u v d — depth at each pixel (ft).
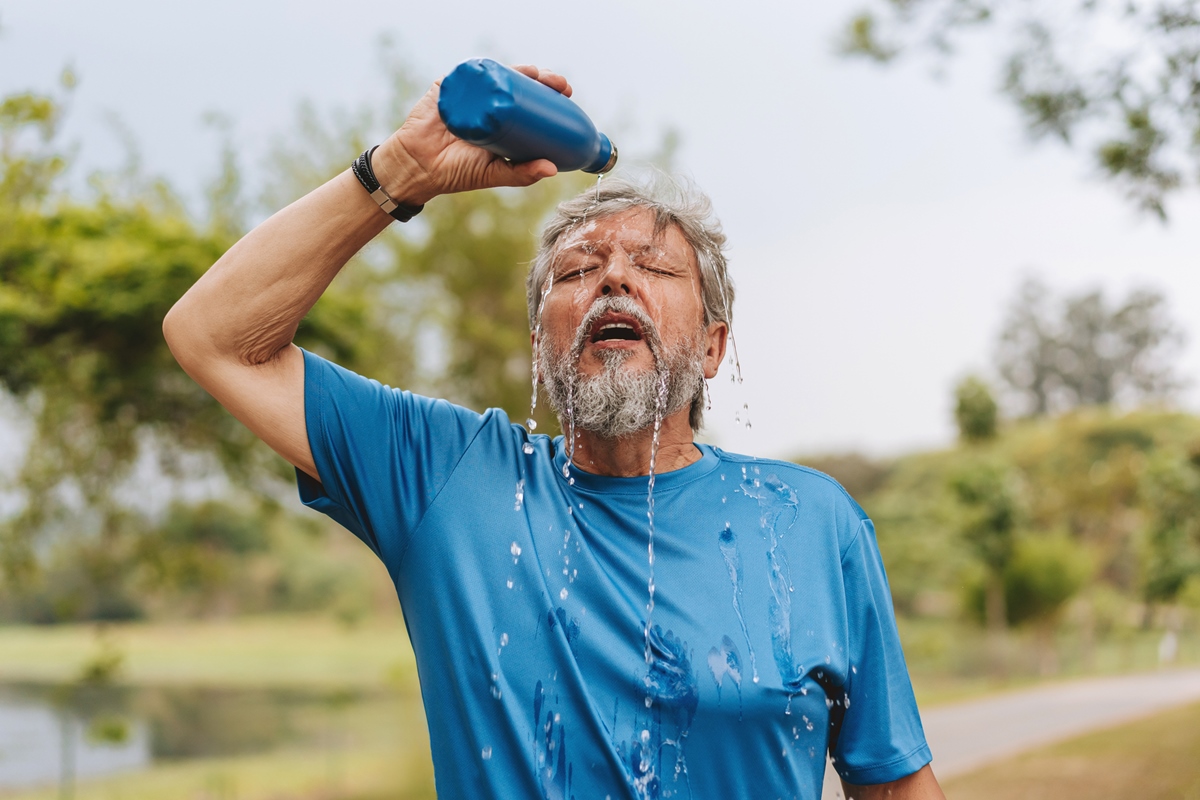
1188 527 89.40
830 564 5.20
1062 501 135.54
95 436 28.66
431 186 4.94
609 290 5.35
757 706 4.71
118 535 31.19
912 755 5.15
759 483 5.40
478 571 4.99
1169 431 157.89
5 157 15.52
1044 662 84.84
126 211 25.25
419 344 46.68
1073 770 31.32
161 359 26.32
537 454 5.42
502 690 4.78
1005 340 241.55
